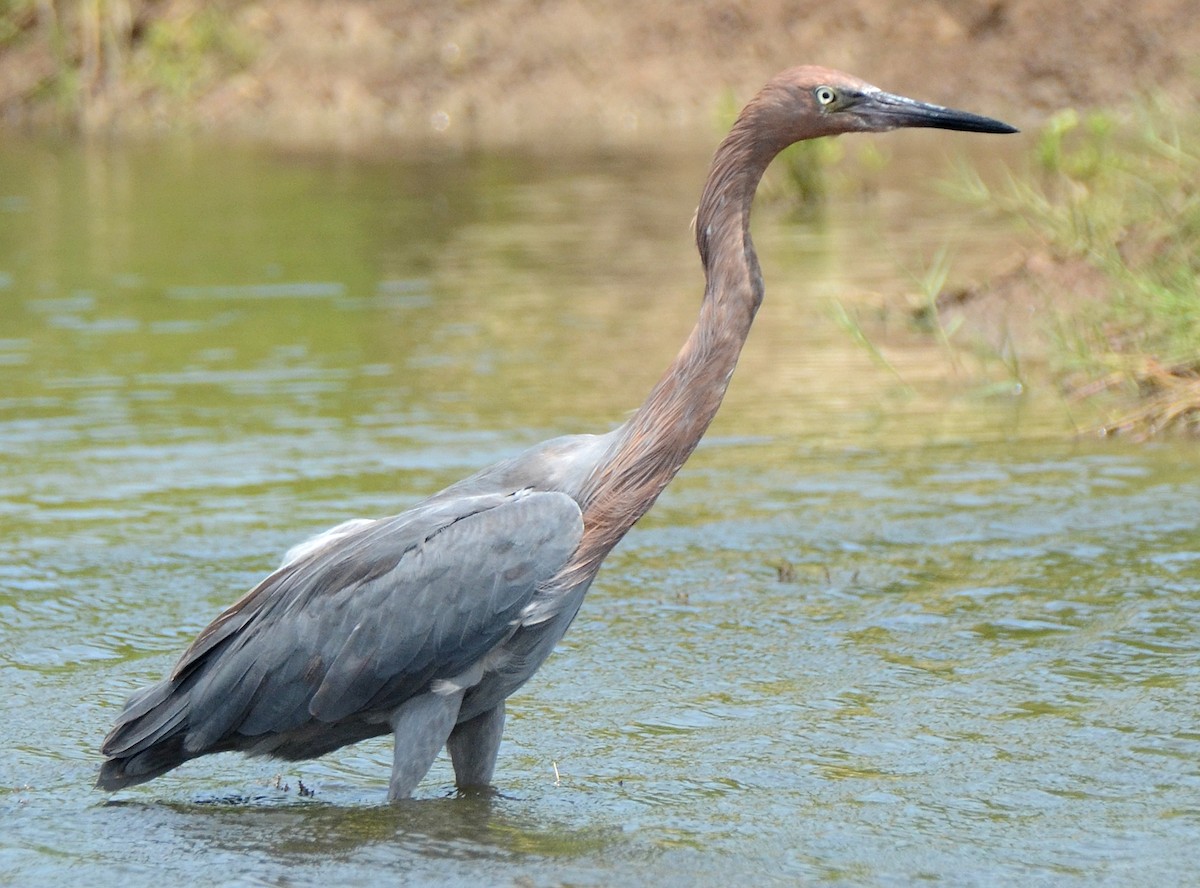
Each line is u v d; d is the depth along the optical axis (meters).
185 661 7.89
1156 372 14.84
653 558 11.53
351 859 7.06
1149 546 11.25
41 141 38.38
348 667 7.68
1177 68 33.41
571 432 14.33
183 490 13.05
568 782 8.01
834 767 8.08
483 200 28.81
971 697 8.91
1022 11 35.62
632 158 32.94
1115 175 18.64
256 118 39.44
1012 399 15.59
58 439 14.68
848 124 8.25
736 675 9.40
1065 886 6.66
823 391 16.11
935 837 7.20
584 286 21.53
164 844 7.29
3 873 6.99
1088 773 7.87
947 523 11.98
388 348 18.20
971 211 25.55
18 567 11.34
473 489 8.27
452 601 7.64
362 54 39.88
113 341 18.78
